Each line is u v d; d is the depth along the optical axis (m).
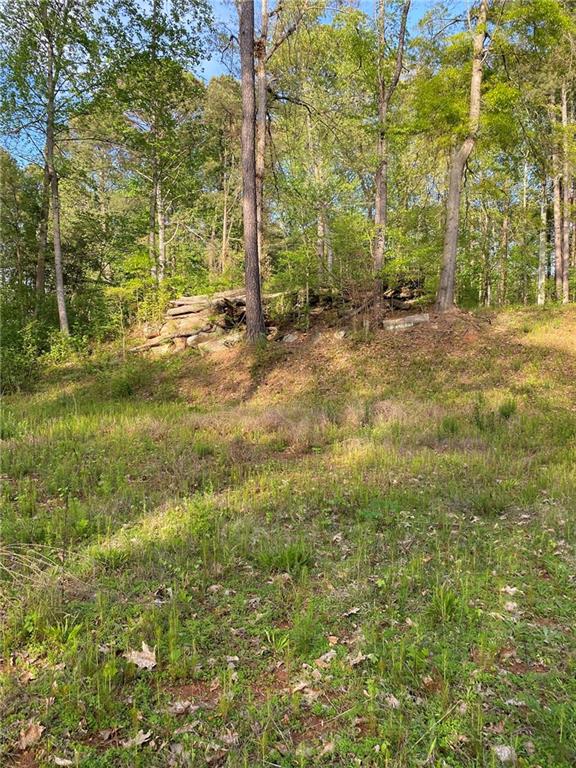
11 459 6.50
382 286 14.27
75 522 4.53
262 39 14.84
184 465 6.46
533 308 14.21
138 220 19.86
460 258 18.70
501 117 13.15
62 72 15.43
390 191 17.50
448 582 3.43
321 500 5.16
